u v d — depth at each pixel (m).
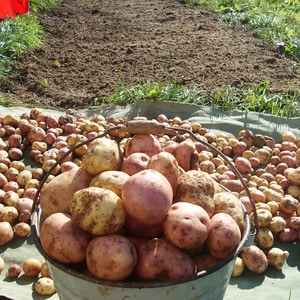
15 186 0.94
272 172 1.04
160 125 0.62
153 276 0.51
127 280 0.53
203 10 2.58
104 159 0.60
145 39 2.03
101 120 1.22
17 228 0.83
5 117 1.16
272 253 0.78
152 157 0.59
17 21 1.97
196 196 0.58
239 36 2.06
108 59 1.75
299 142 1.16
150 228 0.54
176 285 0.49
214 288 0.53
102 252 0.50
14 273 0.74
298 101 1.37
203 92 1.40
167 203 0.53
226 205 0.60
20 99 1.40
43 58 1.75
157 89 1.35
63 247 0.52
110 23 2.32
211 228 0.55
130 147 0.65
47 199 0.60
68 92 1.45
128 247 0.50
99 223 0.52
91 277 0.49
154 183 0.52
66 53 1.83
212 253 0.55
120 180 0.56
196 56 1.77
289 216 0.89
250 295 0.71
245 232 0.57
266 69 1.64
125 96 1.34
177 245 0.53
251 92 1.37
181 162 0.67
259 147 1.13
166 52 1.82
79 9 2.65
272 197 0.90
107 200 0.52
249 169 1.03
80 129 1.16
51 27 2.25
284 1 2.84
